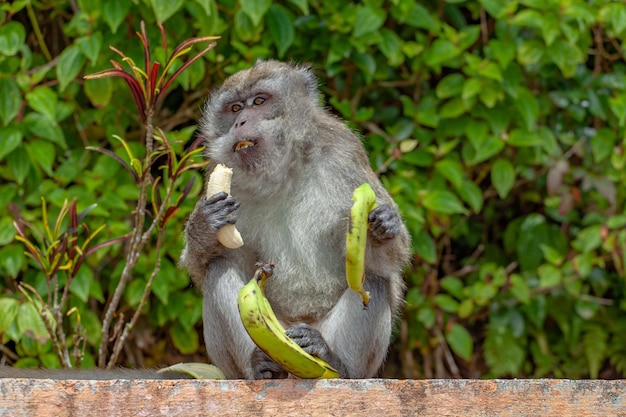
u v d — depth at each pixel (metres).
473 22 23.47
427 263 22.11
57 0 21.34
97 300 21.44
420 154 20.86
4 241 19.09
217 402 11.11
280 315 15.12
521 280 21.44
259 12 19.00
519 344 22.66
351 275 12.09
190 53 19.97
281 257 14.88
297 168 15.03
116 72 15.12
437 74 22.59
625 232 21.09
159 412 11.03
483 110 21.03
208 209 13.63
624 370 23.00
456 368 22.42
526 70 22.25
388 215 13.34
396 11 20.84
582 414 11.18
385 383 11.21
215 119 15.81
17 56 21.53
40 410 10.89
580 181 22.91
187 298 20.69
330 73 20.88
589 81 22.59
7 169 20.03
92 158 20.97
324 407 11.14
